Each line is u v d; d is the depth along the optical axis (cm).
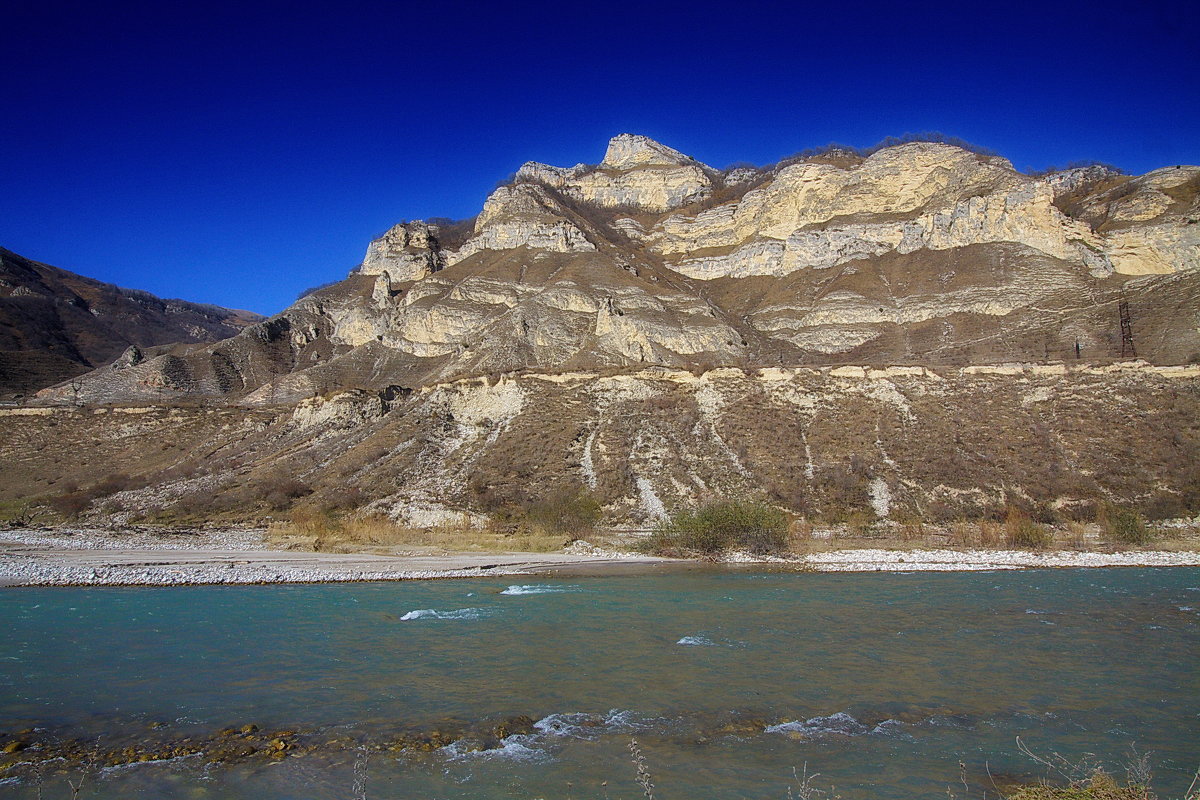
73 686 1897
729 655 2180
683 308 13500
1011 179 14275
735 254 17225
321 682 1927
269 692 1847
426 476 6384
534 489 5934
